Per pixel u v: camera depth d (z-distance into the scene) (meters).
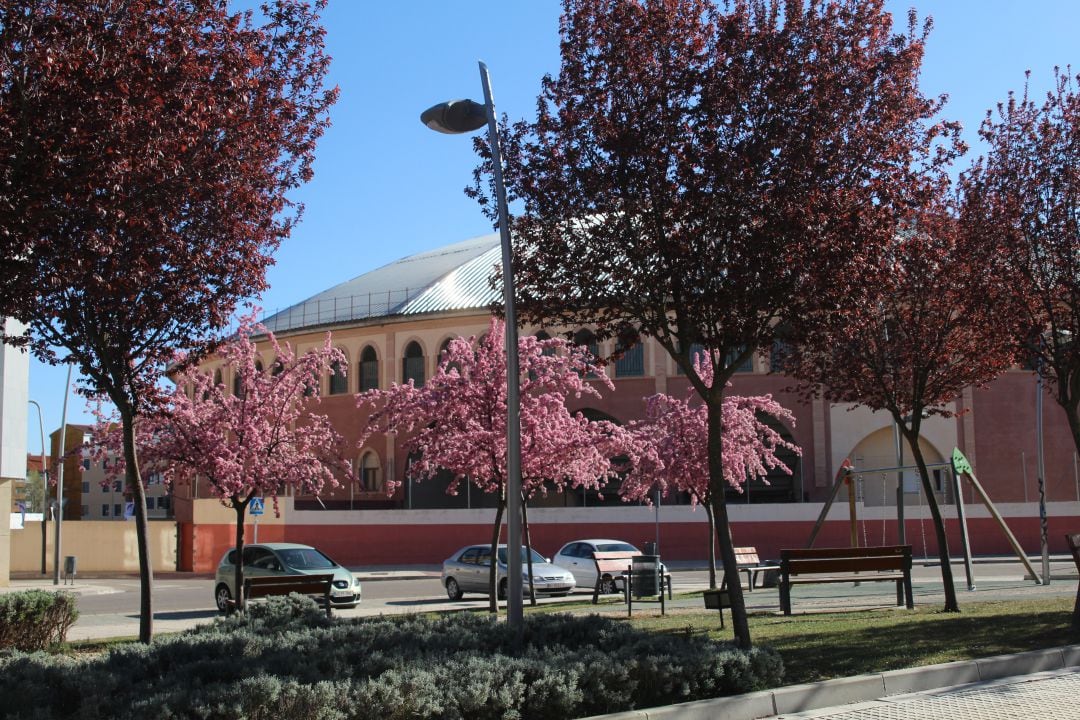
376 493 50.50
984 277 15.37
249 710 6.95
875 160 11.72
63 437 37.25
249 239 12.48
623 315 12.97
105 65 9.50
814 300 11.41
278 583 17.48
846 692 9.63
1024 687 10.10
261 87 12.14
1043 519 23.84
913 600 18.98
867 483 45.88
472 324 49.53
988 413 45.41
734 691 9.25
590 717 8.09
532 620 11.43
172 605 26.23
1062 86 14.93
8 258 9.72
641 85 12.18
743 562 24.09
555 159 12.55
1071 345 14.72
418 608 23.83
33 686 7.57
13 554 45.28
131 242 10.79
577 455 23.25
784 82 11.53
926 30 12.25
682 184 11.73
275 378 20.77
